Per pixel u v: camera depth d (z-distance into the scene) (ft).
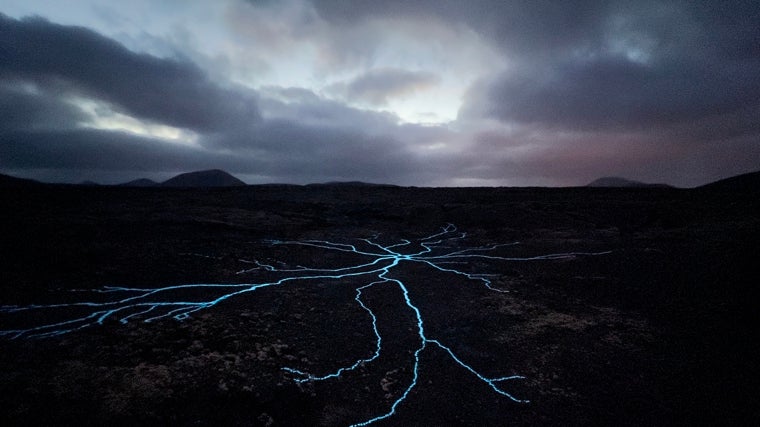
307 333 18.67
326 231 46.50
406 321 20.62
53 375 13.53
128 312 19.95
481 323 20.18
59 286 23.06
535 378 15.05
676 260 28.09
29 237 32.24
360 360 16.47
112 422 11.34
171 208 51.83
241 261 30.99
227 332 17.83
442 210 58.85
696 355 16.14
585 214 49.88
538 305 22.35
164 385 13.24
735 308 20.10
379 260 33.94
